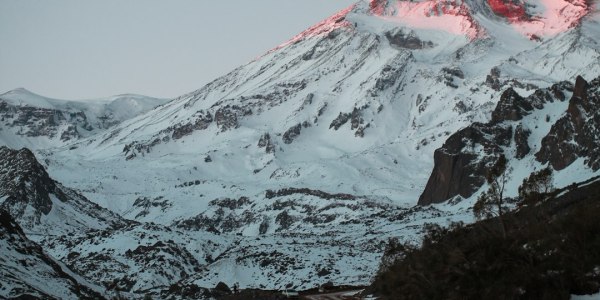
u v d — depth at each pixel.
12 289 86.50
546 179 101.31
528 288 72.56
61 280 99.62
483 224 90.88
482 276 77.81
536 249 77.25
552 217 91.81
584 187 106.31
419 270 87.44
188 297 132.12
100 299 104.75
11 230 102.38
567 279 71.31
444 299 79.94
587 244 74.00
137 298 117.38
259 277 156.00
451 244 89.81
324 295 120.81
